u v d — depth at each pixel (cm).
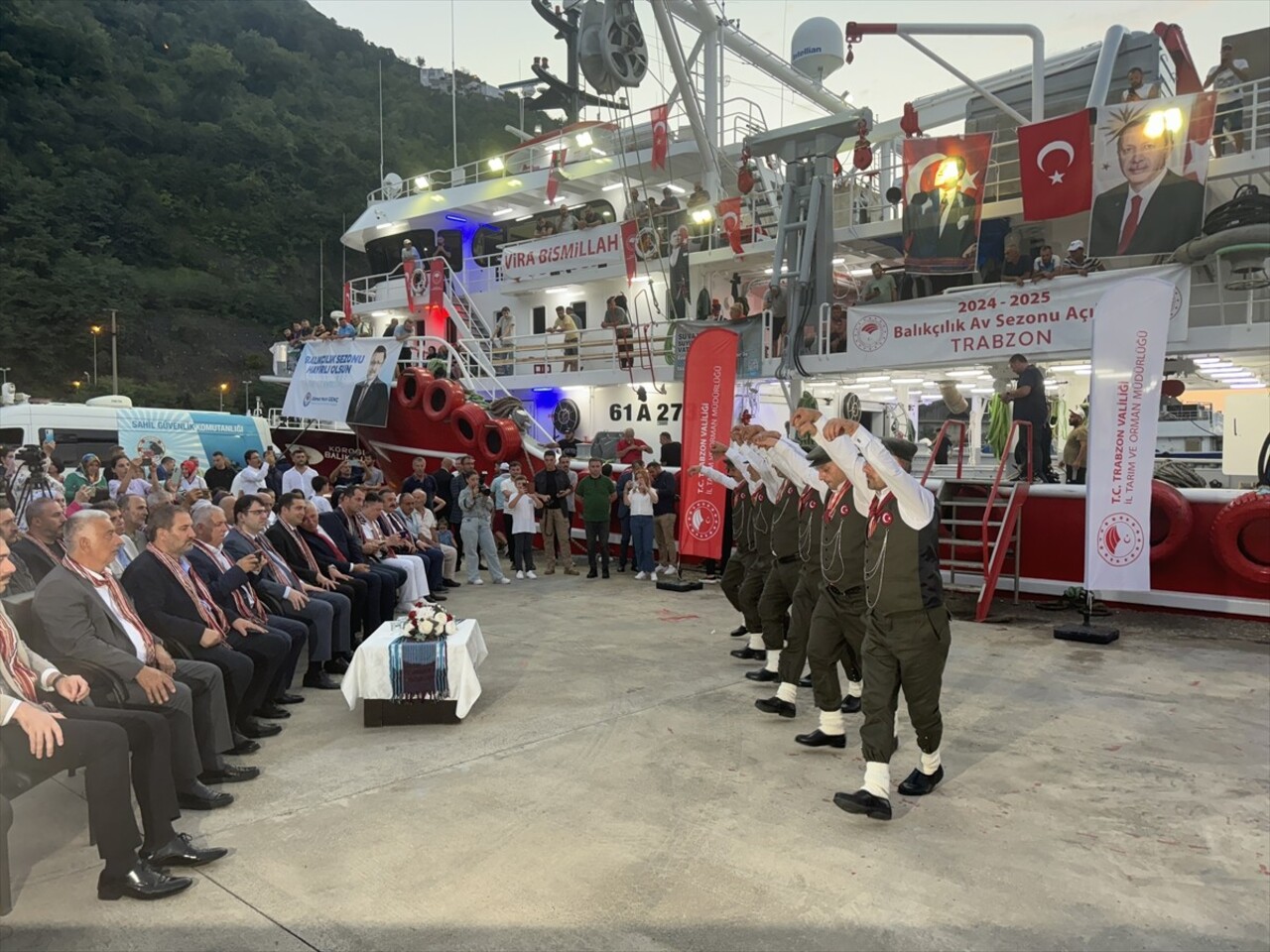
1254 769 451
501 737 500
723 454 670
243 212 8831
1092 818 388
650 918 297
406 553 948
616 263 1498
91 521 368
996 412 1166
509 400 1474
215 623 461
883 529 391
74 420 1568
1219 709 556
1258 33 1030
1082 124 1019
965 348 1051
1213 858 349
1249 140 1034
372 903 307
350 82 11531
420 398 1496
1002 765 456
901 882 326
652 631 811
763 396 1427
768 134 1249
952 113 1460
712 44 1584
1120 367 727
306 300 8694
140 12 10769
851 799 388
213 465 1497
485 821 380
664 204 1581
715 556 1005
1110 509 738
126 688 363
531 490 1236
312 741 494
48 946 280
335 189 9481
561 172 1680
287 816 386
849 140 1540
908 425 1470
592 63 1290
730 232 1358
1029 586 934
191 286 7894
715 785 424
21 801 411
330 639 614
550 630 815
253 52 10900
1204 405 1588
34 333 6481
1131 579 733
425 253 2005
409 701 520
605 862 340
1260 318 982
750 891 317
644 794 412
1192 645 741
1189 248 919
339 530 739
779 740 496
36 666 320
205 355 7475
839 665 680
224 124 9350
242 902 308
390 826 375
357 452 1938
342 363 1580
